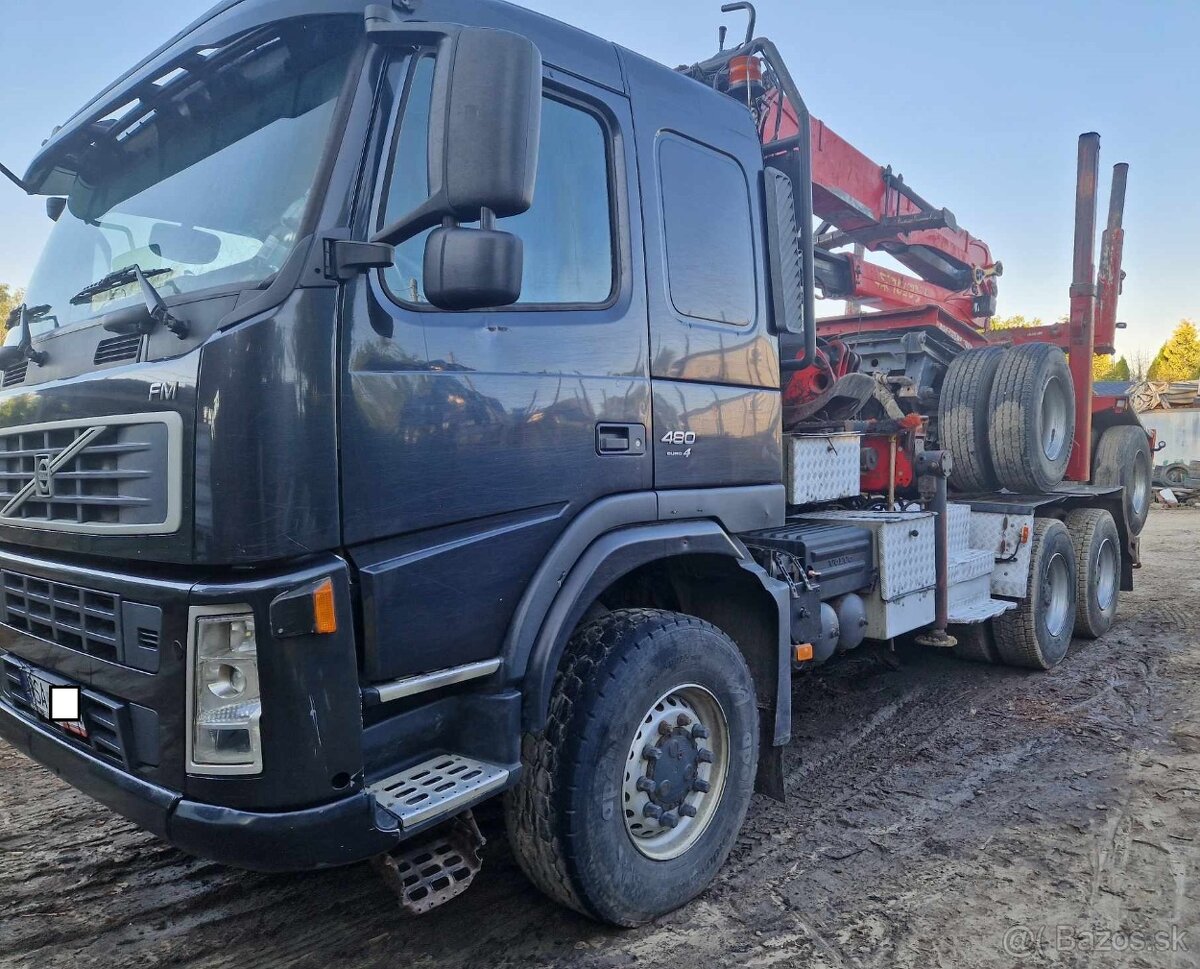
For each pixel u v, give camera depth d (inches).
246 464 83.7
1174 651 269.0
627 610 122.2
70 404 99.2
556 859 107.3
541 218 111.4
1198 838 144.4
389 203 95.4
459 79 85.0
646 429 121.6
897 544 180.7
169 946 114.1
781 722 137.7
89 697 96.6
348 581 88.8
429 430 96.7
